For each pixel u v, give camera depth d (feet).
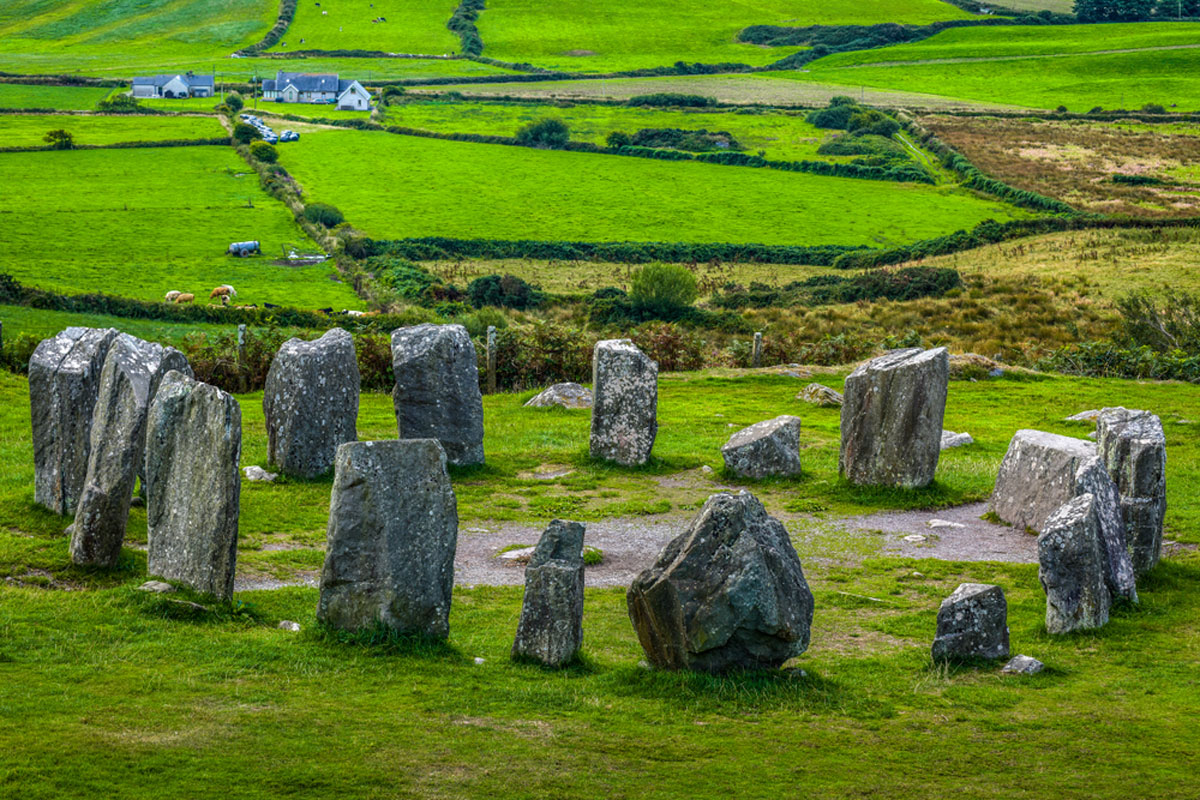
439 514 39.63
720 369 126.82
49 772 27.04
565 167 435.53
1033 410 105.81
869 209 364.38
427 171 419.74
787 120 529.45
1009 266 243.81
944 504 69.82
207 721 31.24
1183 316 148.77
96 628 38.78
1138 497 54.19
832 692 36.99
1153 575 53.98
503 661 39.19
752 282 269.23
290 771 28.30
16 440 75.56
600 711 34.32
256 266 281.54
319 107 586.45
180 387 44.37
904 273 226.99
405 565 39.14
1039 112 522.06
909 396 70.74
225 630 40.32
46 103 556.51
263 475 67.87
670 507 68.54
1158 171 395.96
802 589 38.14
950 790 29.63
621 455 78.64
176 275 265.13
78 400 53.47
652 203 374.43
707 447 86.99
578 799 27.86
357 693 34.65
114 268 267.39
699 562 37.65
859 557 59.47
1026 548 61.62
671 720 33.88
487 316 173.47
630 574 55.42
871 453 72.18
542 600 39.24
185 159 426.92
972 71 652.89
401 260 291.17
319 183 392.27
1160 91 568.00
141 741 29.43
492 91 616.80
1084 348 134.21
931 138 467.11
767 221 349.61
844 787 29.50
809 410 105.19
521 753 30.60
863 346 138.51
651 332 140.97
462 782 28.48
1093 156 426.10
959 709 36.19
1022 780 30.40
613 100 580.30
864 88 617.62
